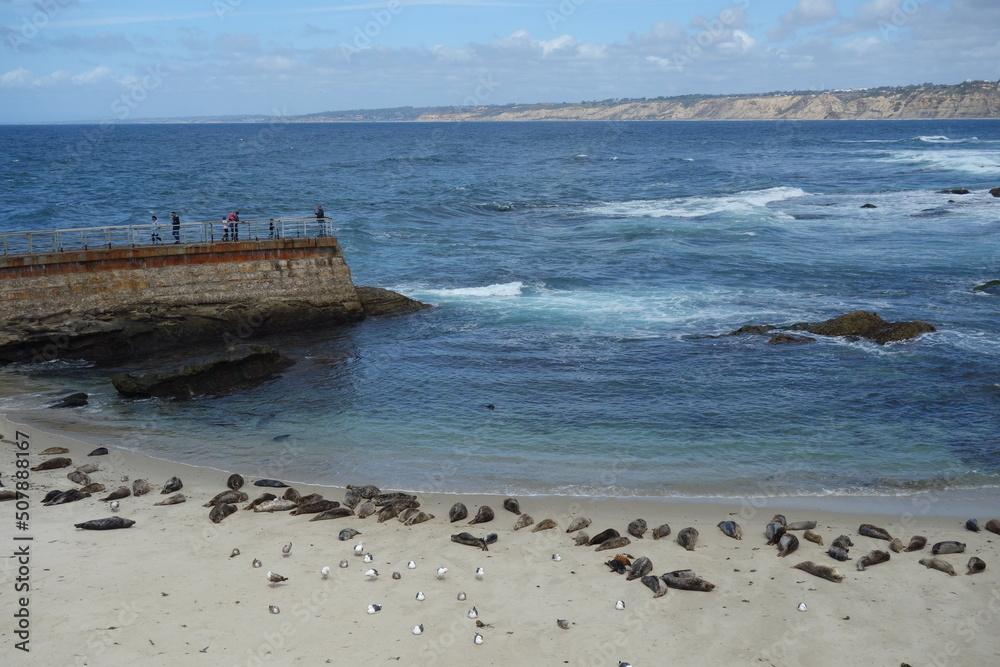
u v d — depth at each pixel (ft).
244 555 43.24
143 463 59.26
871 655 34.50
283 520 48.70
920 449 61.87
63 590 38.50
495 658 33.63
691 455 60.95
